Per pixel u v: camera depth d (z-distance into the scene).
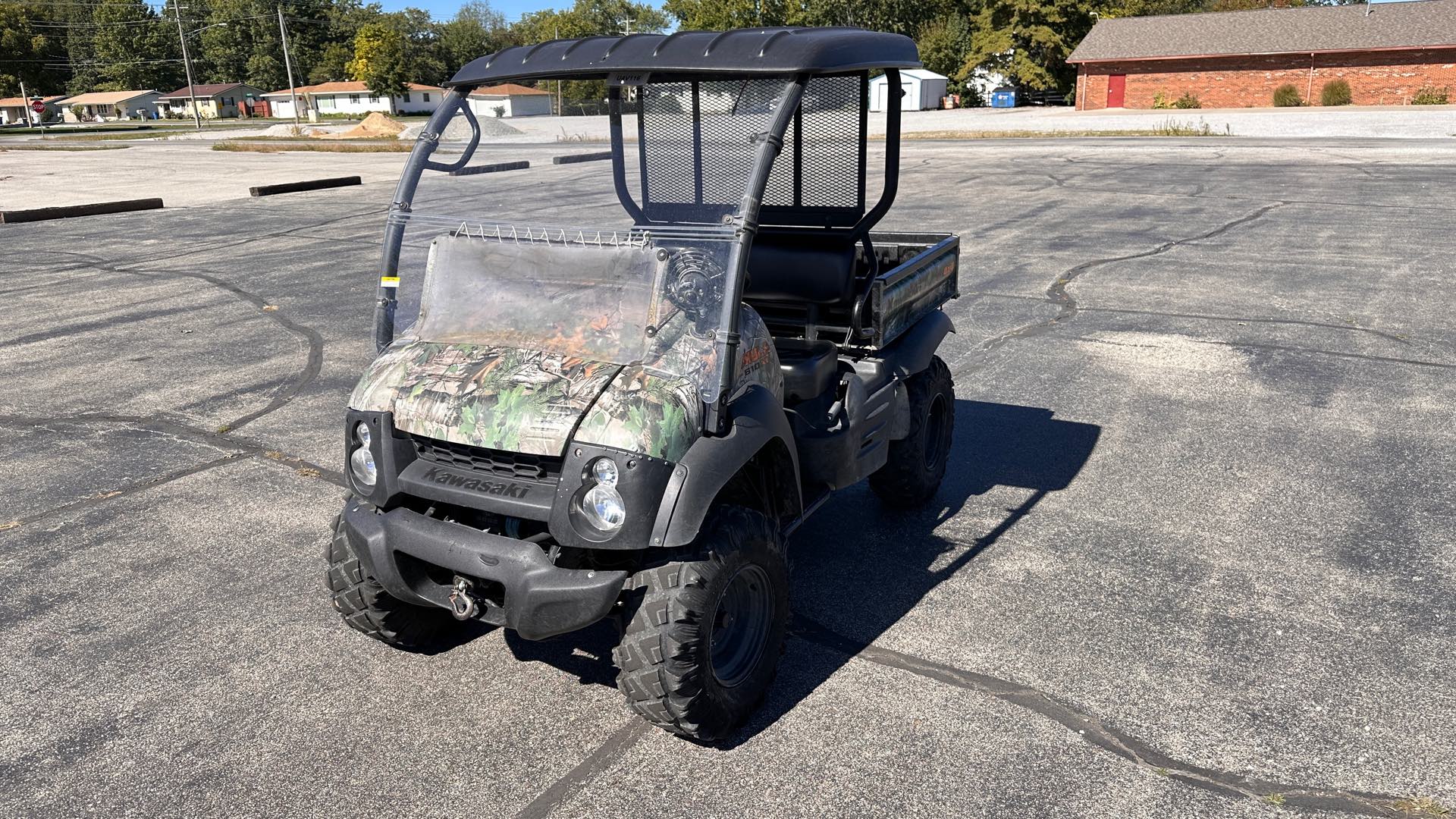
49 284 12.52
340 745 3.50
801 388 4.05
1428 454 6.05
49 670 4.02
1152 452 6.20
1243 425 6.65
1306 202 16.80
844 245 4.66
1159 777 3.25
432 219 3.76
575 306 3.46
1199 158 24.88
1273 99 47.69
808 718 3.59
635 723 3.60
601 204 4.04
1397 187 18.38
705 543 3.25
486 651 4.10
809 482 4.20
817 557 4.86
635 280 3.38
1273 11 49.06
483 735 3.54
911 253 5.62
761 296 4.79
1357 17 46.72
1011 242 13.95
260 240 15.95
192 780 3.33
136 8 123.12
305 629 4.30
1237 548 4.90
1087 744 3.42
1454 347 8.36
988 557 4.85
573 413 3.13
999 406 7.12
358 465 3.50
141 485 5.95
